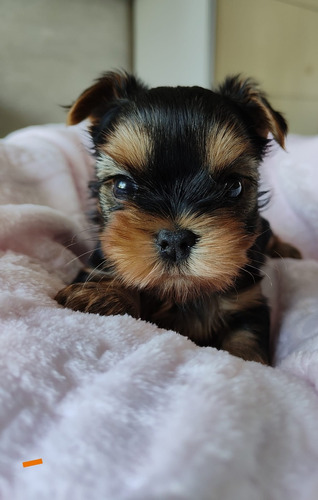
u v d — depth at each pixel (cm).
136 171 16
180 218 15
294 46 51
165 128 16
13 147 26
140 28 51
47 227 20
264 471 9
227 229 15
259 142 19
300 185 31
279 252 28
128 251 15
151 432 9
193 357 12
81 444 9
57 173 26
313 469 9
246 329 19
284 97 53
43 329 12
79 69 49
